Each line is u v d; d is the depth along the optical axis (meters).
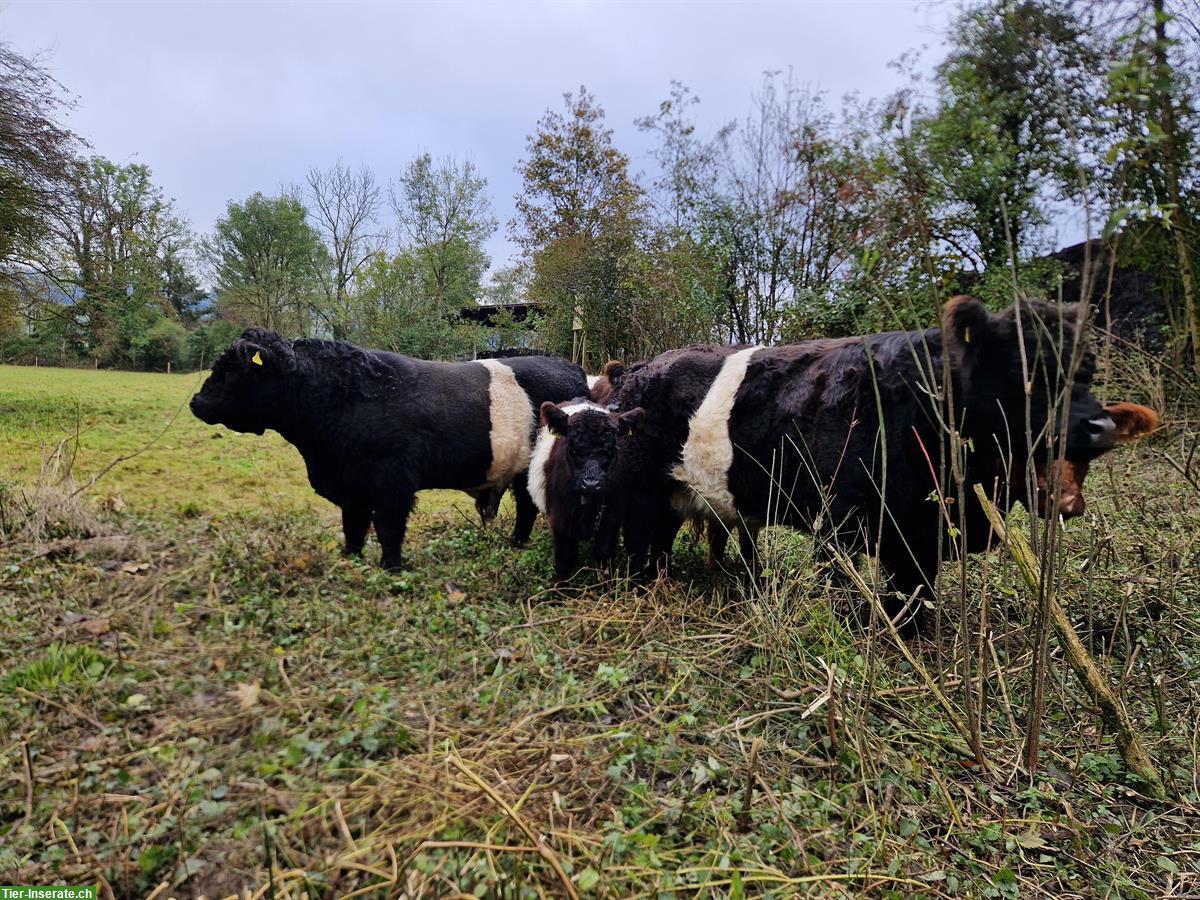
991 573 4.89
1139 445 6.66
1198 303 8.09
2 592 4.08
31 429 12.80
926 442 3.93
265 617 3.94
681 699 3.51
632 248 15.27
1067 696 3.73
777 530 5.68
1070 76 6.37
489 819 2.43
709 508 5.17
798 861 2.51
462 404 5.98
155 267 41.16
